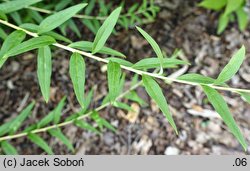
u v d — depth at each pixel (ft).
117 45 8.02
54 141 7.08
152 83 2.78
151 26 8.22
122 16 6.11
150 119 7.37
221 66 7.87
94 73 7.68
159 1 8.57
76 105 7.41
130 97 5.21
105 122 4.99
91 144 7.12
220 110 2.73
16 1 3.13
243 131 7.08
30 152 6.97
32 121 7.21
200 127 7.27
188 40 8.16
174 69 7.76
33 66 7.82
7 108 7.36
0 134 4.52
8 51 2.68
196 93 7.61
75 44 2.90
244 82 7.63
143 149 7.10
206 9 8.54
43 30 2.88
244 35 8.24
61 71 7.75
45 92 2.84
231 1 7.54
